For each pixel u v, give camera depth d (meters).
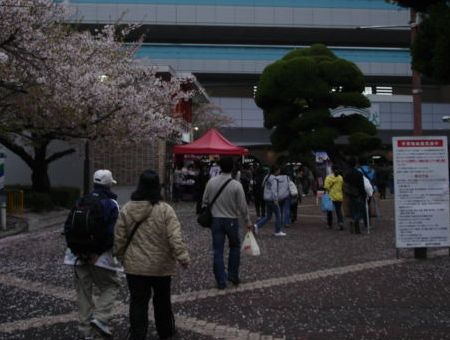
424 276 9.63
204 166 29.28
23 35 15.19
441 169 11.25
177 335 6.42
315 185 34.06
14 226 17.80
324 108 26.25
